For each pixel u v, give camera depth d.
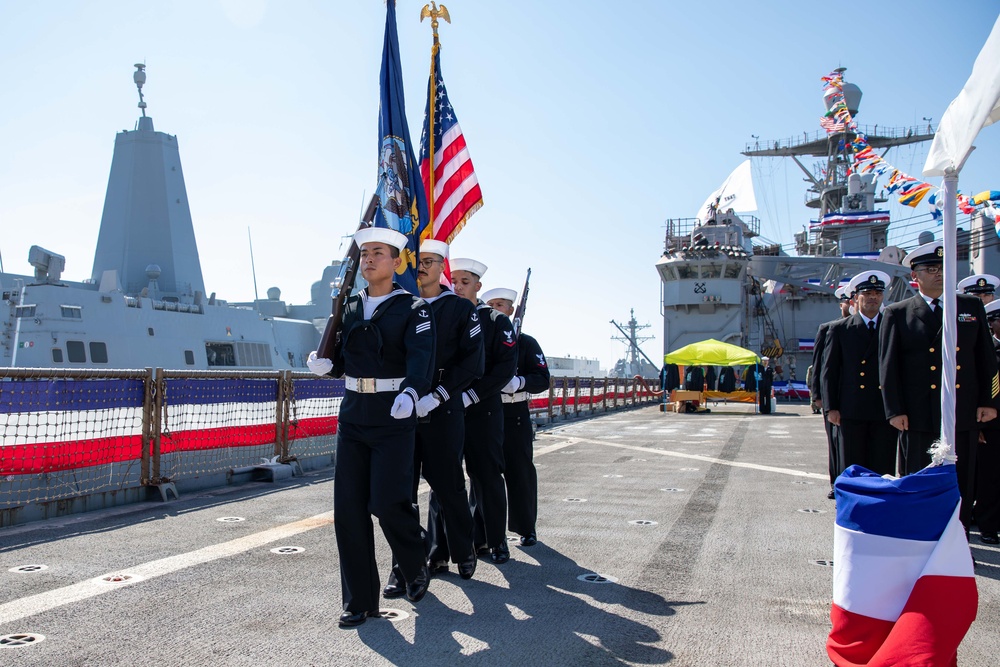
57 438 6.22
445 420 4.52
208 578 4.50
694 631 3.70
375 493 3.83
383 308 3.94
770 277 38.56
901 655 2.71
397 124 6.71
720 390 27.89
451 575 4.75
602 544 5.58
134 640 3.46
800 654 3.39
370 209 4.07
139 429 7.08
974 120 3.04
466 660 3.29
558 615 3.94
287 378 9.15
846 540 3.03
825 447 12.94
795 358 44.38
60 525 5.90
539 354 5.74
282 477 8.70
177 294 27.38
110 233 27.53
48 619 3.72
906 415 5.25
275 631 3.62
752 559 5.13
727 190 44.62
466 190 7.66
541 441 13.95
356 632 3.64
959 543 2.85
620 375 67.81
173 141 28.48
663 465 10.27
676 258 40.88
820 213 44.91
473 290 5.26
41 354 19.83
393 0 6.83
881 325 5.43
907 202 11.20
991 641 3.58
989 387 5.14
